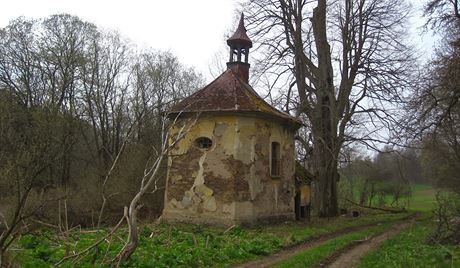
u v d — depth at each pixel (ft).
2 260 28.40
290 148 72.28
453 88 57.62
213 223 59.77
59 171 101.14
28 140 52.54
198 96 65.77
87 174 104.63
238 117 61.36
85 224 77.77
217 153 61.31
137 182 84.84
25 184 29.94
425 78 66.08
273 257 39.88
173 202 62.85
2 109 62.08
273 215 65.46
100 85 122.72
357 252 43.39
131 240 31.71
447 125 70.13
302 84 87.92
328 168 86.12
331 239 53.01
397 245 45.24
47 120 68.85
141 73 123.95
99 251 34.65
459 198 83.20
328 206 85.87
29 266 30.68
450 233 46.14
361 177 161.38
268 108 66.74
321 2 88.63
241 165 60.59
